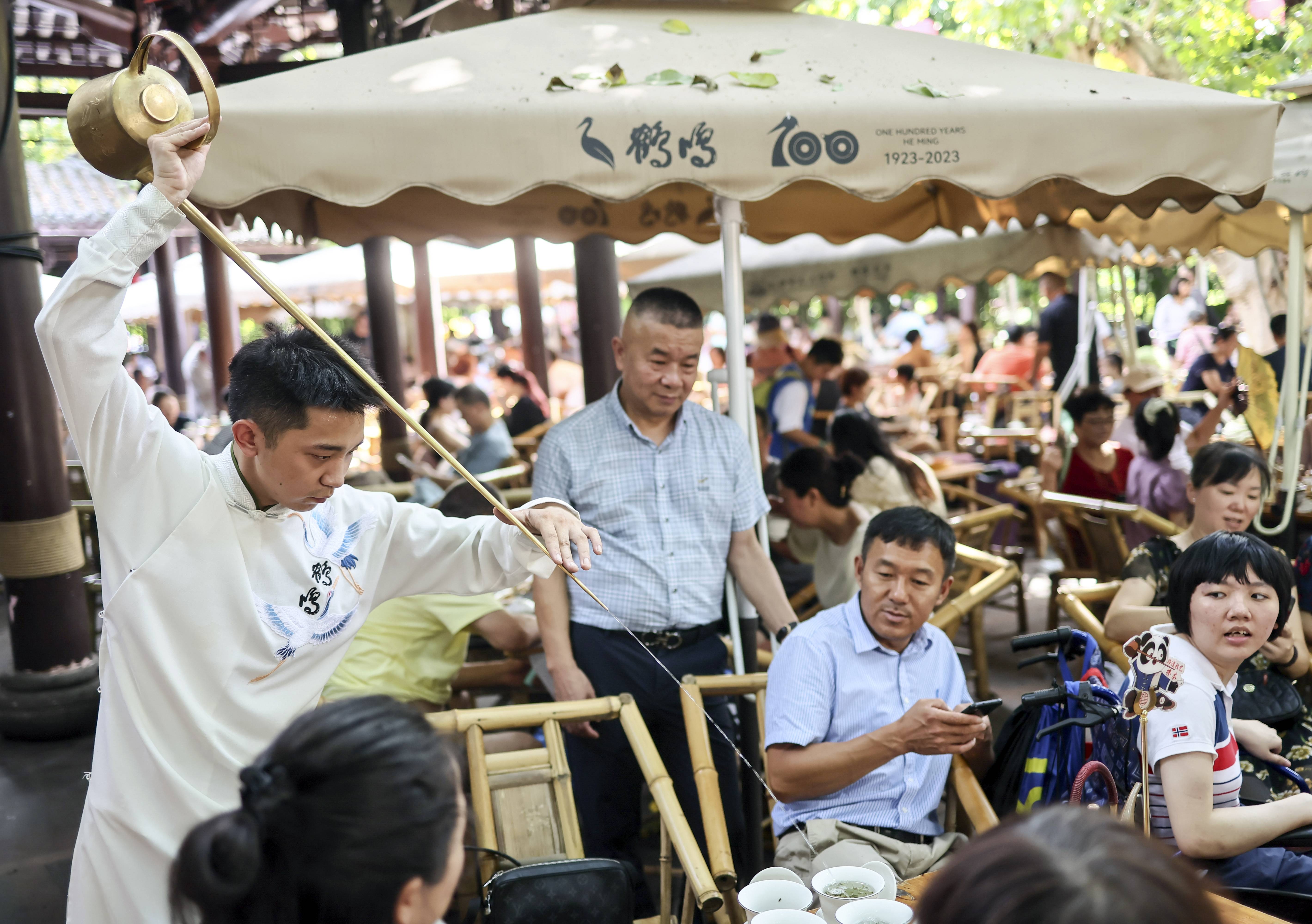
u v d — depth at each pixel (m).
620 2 3.21
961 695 2.68
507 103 2.54
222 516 1.78
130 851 1.76
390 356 8.07
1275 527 4.23
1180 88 2.96
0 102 4.33
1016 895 0.81
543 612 2.94
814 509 4.04
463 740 2.46
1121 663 3.15
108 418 1.68
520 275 9.50
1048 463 5.66
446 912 2.61
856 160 2.67
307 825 1.02
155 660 1.74
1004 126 2.73
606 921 2.04
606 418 3.00
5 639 6.47
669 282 6.88
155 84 1.56
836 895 1.89
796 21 3.23
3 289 4.46
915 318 15.67
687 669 2.94
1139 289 13.11
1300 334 3.74
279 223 3.61
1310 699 3.49
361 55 2.83
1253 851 2.21
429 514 2.09
